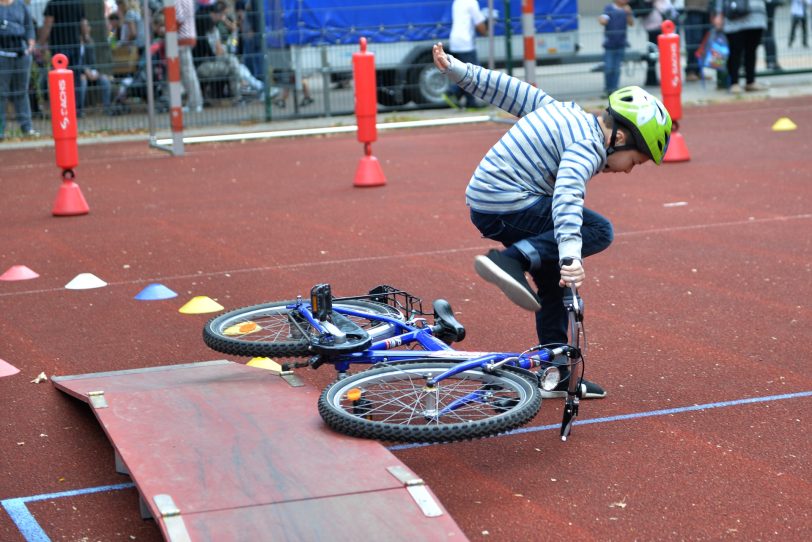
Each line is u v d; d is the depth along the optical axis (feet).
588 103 70.74
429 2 69.26
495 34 71.20
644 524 14.14
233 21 68.85
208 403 16.66
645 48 73.82
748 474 15.57
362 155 52.75
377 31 68.90
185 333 23.34
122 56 66.74
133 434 15.31
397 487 13.39
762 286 25.77
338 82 71.51
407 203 38.68
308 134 62.28
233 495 13.23
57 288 27.66
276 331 20.30
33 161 54.24
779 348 21.20
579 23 71.72
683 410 18.13
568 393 16.70
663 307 24.32
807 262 27.89
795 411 17.93
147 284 27.78
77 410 18.95
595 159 16.58
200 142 60.34
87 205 39.24
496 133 59.93
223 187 44.01
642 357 20.93
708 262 28.32
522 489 15.26
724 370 20.04
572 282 15.97
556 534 13.91
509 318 23.76
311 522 12.55
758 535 13.76
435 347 17.76
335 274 28.19
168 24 54.13
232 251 31.45
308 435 15.17
